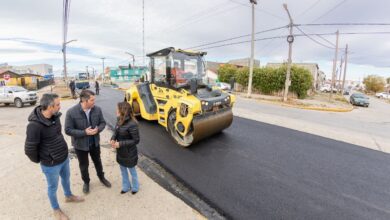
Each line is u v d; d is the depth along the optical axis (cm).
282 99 2023
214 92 678
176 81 674
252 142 664
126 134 333
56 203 298
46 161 277
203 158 533
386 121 1240
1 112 1193
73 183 386
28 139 259
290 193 394
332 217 332
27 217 298
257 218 325
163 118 702
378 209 356
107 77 6631
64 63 2597
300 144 664
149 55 746
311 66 5534
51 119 279
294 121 1016
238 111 1247
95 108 346
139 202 338
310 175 465
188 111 561
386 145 692
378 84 7862
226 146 620
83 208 320
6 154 502
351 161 547
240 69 3112
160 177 438
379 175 475
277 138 715
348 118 1244
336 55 2688
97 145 355
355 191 408
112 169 442
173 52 664
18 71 6138
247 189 402
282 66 2458
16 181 386
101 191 364
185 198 369
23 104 1466
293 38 1816
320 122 1039
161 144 622
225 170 473
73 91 1933
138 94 843
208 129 606
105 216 303
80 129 329
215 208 346
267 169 486
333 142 699
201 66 746
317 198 381
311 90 3288
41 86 3928
